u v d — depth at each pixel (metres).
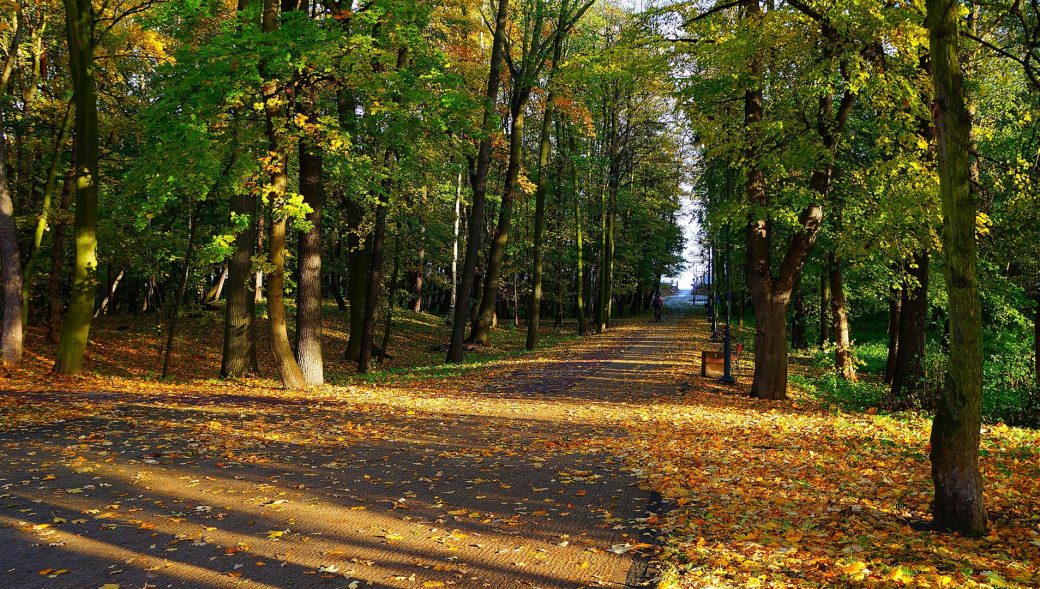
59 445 8.52
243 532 5.56
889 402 15.81
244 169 14.27
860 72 12.10
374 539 5.45
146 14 14.09
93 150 15.88
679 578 4.53
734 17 14.83
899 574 4.39
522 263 43.44
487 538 5.51
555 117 35.66
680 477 7.56
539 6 25.66
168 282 32.72
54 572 4.61
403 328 35.12
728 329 19.17
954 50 5.21
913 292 16.75
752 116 15.05
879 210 13.31
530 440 10.05
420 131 17.03
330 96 18.69
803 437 10.20
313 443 9.38
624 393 16.38
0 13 18.30
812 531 5.52
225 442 9.12
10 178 21.83
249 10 13.16
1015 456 8.65
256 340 27.17
